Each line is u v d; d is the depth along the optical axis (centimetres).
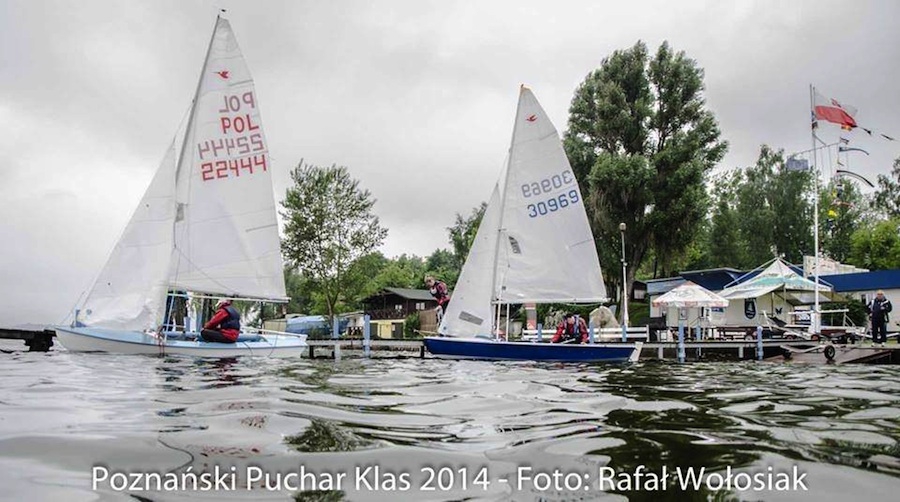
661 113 4219
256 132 1684
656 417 476
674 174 3916
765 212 6306
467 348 1582
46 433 375
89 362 1091
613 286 4488
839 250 6481
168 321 1644
